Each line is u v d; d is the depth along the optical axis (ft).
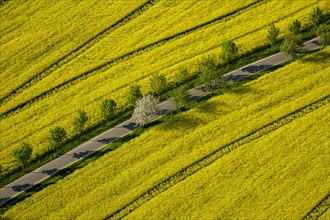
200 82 358.02
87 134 340.59
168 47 381.19
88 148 333.83
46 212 302.45
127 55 380.78
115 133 339.77
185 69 351.87
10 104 358.64
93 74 371.97
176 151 324.60
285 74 356.79
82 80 368.89
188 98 349.20
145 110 331.36
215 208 296.10
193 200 300.61
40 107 356.18
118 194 308.19
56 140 326.24
